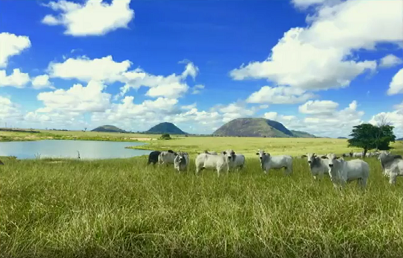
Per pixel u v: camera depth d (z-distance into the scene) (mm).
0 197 8234
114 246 5168
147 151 78688
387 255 5078
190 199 7922
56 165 19078
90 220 6051
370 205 7301
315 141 119875
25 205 7703
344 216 6551
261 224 5715
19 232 5676
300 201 7656
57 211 7172
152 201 7672
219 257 5098
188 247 5230
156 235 5480
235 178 12766
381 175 15203
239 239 5449
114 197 8289
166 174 13750
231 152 16266
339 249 5199
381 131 60969
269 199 8023
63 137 182375
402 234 5449
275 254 5062
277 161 17297
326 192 9109
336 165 11414
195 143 115062
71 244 5172
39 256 4977
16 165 18797
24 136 175250
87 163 21609
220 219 6230
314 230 5672
